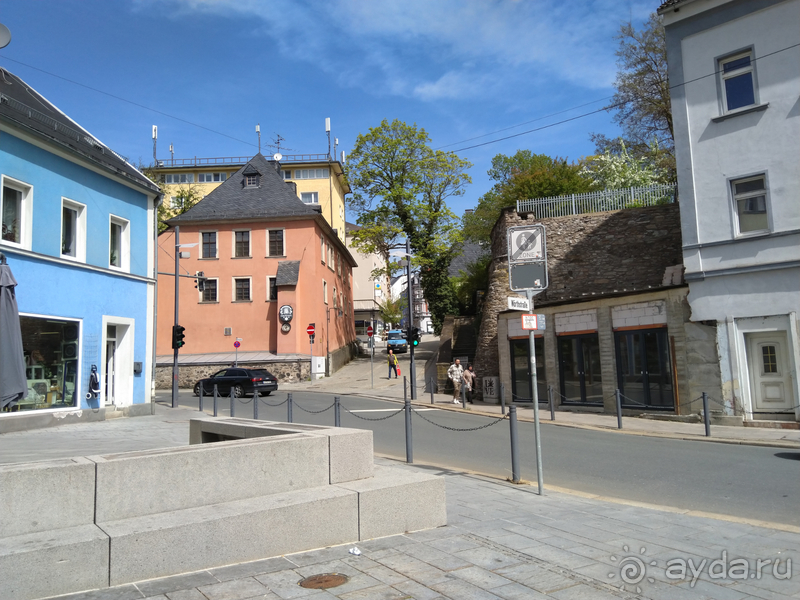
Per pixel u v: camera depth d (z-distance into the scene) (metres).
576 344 22.62
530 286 8.93
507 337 25.78
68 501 4.91
